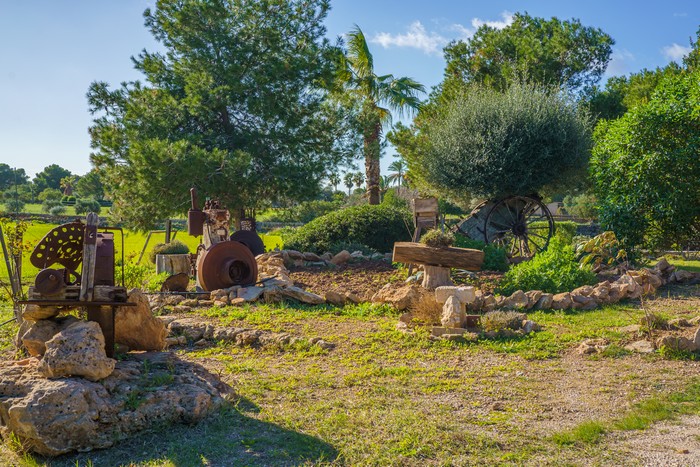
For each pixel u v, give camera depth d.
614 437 5.14
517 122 19.64
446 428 5.29
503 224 19.83
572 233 25.14
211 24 23.48
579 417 5.66
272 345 8.23
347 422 5.38
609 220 15.87
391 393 6.33
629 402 6.06
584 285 12.41
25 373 5.16
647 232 16.17
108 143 22.12
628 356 7.82
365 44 29.19
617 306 11.09
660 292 12.70
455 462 4.61
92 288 5.60
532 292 11.10
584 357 7.83
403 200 34.28
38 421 4.64
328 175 24.95
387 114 30.27
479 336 8.69
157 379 5.48
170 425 5.19
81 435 4.74
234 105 23.61
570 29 31.20
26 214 38.94
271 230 40.50
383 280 13.62
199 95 22.36
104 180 23.62
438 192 22.17
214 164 20.58
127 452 4.78
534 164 19.23
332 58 24.70
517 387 6.57
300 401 6.01
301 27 24.47
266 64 23.42
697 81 15.61
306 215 41.66
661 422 5.50
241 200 22.25
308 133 24.27
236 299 11.38
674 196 15.05
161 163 19.62
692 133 15.31
